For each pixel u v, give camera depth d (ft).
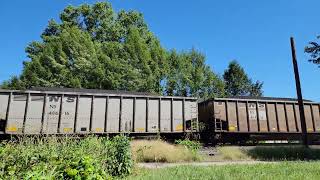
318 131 75.92
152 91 124.06
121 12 159.43
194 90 138.82
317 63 70.95
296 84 66.13
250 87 203.10
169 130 62.28
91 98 58.23
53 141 22.18
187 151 45.47
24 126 51.85
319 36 70.74
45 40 142.10
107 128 57.88
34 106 53.88
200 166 33.50
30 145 20.35
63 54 120.37
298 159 46.70
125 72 121.49
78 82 114.83
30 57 127.65
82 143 24.82
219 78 146.82
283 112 73.97
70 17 154.10
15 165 15.23
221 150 49.85
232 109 68.69
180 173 26.09
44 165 15.24
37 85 112.06
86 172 15.33
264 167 32.19
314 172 27.35
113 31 151.02
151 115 61.62
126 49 127.85
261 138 71.15
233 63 203.51
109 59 122.11
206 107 70.85
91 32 152.15
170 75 136.26
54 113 54.95
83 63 118.52
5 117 51.72
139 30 153.69
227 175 24.58
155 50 134.82
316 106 77.87
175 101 64.39
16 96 53.11
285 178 23.61
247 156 48.42
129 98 60.80
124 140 25.62
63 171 14.88
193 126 64.34
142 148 41.34
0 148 16.61
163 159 42.06
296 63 66.69
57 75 115.24
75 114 56.39
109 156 23.76
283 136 73.67
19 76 118.32
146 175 24.47
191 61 144.87
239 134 69.05
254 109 71.00
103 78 117.70
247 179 23.09
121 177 23.48
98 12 155.33
